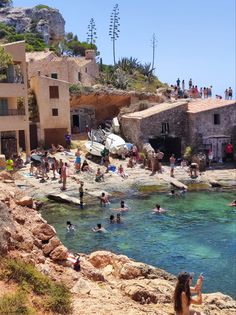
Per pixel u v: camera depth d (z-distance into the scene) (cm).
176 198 3688
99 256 1747
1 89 4509
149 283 1505
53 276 1309
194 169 4412
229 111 5050
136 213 3250
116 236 2727
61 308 1138
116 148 4894
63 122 5353
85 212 3256
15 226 1408
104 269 1675
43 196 3603
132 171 4500
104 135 5428
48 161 4422
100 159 4800
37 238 1467
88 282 1383
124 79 6775
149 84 7450
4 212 1402
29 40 8356
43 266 1322
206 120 4984
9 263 1205
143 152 4888
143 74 7888
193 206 3444
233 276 2103
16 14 9244
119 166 4588
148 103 5803
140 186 4025
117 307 1231
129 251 2456
